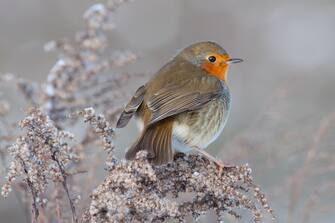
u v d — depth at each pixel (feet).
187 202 24.21
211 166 25.26
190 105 30.83
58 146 22.30
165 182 24.90
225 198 24.06
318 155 35.94
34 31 68.44
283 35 71.61
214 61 34.53
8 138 30.96
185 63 34.14
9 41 66.95
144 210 21.75
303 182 35.58
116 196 21.33
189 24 71.87
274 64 68.54
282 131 38.70
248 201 23.82
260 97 63.00
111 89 34.71
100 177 33.63
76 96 34.30
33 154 22.15
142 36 69.72
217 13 72.74
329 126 36.70
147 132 28.63
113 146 23.26
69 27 69.21
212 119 31.99
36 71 64.08
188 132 30.86
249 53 70.08
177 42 70.54
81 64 34.42
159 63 67.21
